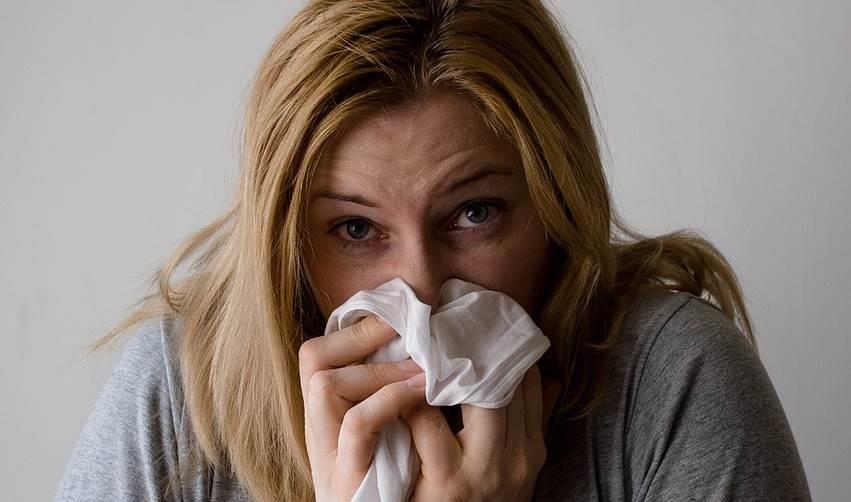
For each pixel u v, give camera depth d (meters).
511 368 1.42
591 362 1.60
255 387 1.66
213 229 1.80
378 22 1.37
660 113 2.20
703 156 2.20
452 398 1.41
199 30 2.36
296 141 1.40
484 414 1.44
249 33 2.34
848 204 2.15
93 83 2.42
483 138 1.38
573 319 1.56
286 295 1.51
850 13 2.10
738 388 1.52
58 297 2.49
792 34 2.13
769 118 2.16
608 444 1.56
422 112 1.35
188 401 1.72
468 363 1.40
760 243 2.20
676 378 1.54
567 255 1.55
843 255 2.17
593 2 2.19
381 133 1.36
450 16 1.38
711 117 2.18
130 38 2.39
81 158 2.44
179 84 2.38
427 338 1.39
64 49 2.42
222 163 2.38
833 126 2.13
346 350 1.49
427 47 1.36
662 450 1.52
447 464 1.44
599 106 2.22
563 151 1.45
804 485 1.50
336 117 1.35
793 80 2.14
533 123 1.39
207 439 1.70
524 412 1.50
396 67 1.36
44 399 2.52
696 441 1.50
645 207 2.24
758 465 1.47
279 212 1.46
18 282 2.50
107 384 1.78
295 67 1.42
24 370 2.52
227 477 1.73
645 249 1.77
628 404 1.57
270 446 1.68
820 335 2.21
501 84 1.37
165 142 2.40
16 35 2.43
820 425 2.25
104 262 2.46
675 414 1.52
